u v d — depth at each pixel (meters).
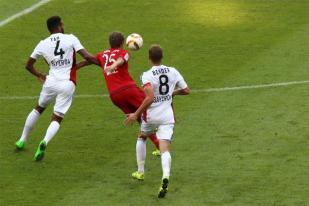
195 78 37.25
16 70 38.88
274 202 26.00
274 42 41.72
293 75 37.19
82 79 37.62
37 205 26.05
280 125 31.97
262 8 46.94
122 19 45.66
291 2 47.94
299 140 30.58
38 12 47.06
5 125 32.66
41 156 29.16
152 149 30.52
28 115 33.19
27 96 35.78
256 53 40.28
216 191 26.89
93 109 34.31
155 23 44.91
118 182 27.69
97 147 30.62
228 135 31.27
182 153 29.86
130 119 26.50
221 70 38.22
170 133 26.97
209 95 35.25
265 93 35.28
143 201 26.25
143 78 26.66
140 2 48.31
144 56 40.34
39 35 43.72
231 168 28.53
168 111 27.06
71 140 31.28
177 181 27.67
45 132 32.09
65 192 26.94
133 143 30.95
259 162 28.89
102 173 28.39
